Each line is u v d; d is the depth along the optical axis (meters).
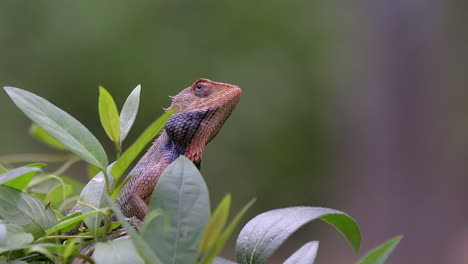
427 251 16.34
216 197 19.02
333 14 21.05
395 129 17.11
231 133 19.62
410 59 17.08
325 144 20.00
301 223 3.08
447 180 16.80
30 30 19.95
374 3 17.44
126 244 2.54
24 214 2.94
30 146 17.48
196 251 2.46
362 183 17.55
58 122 2.80
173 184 2.62
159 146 4.80
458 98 17.73
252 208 19.39
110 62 19.84
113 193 2.80
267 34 20.89
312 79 20.56
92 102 19.78
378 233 16.84
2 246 2.48
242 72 20.27
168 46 20.27
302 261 2.95
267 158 19.72
